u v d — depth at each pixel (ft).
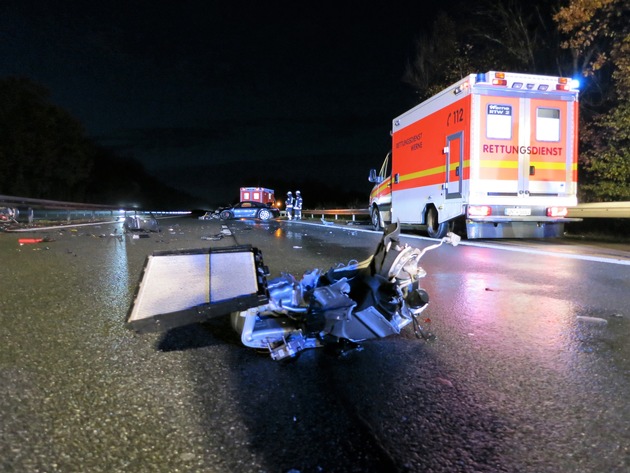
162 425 7.88
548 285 19.65
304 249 33.17
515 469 6.75
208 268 11.19
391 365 10.61
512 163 34.78
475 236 35.63
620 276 21.67
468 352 11.47
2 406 8.49
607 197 45.37
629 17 39.73
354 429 7.80
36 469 6.63
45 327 13.25
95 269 23.13
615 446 7.32
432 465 6.83
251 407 8.54
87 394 9.01
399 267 11.98
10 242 36.96
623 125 41.04
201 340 12.26
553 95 35.14
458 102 35.65
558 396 9.04
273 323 11.14
